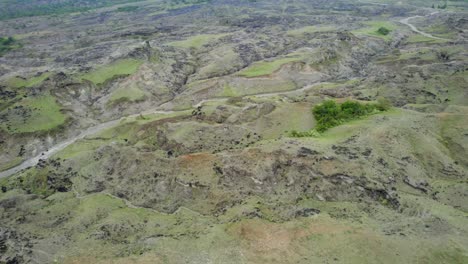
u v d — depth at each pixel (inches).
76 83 5236.2
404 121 3275.1
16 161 4173.2
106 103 5123.0
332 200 2556.6
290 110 3804.1
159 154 3233.3
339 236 2146.9
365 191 2571.4
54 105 4869.6
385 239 2084.2
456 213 2332.7
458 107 3654.0
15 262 2261.3
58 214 2837.1
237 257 2105.1
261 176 2733.8
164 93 5334.6
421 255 1969.7
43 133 4466.0
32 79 5374.0
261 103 4158.5
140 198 2908.5
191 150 3454.7
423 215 2326.5
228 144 3484.3
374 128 3142.2
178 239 2315.5
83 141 4313.5
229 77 5359.3
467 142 3080.7
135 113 4995.1
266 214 2465.6
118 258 2202.3
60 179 3425.2
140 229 2549.2
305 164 2728.8
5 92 5137.8
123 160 3267.7
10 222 2807.6
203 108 4493.1
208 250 2185.0
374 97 4552.2
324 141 3046.3
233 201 2652.6
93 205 2886.3
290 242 2159.2
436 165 2883.9
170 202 2815.0
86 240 2455.7
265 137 3543.3
